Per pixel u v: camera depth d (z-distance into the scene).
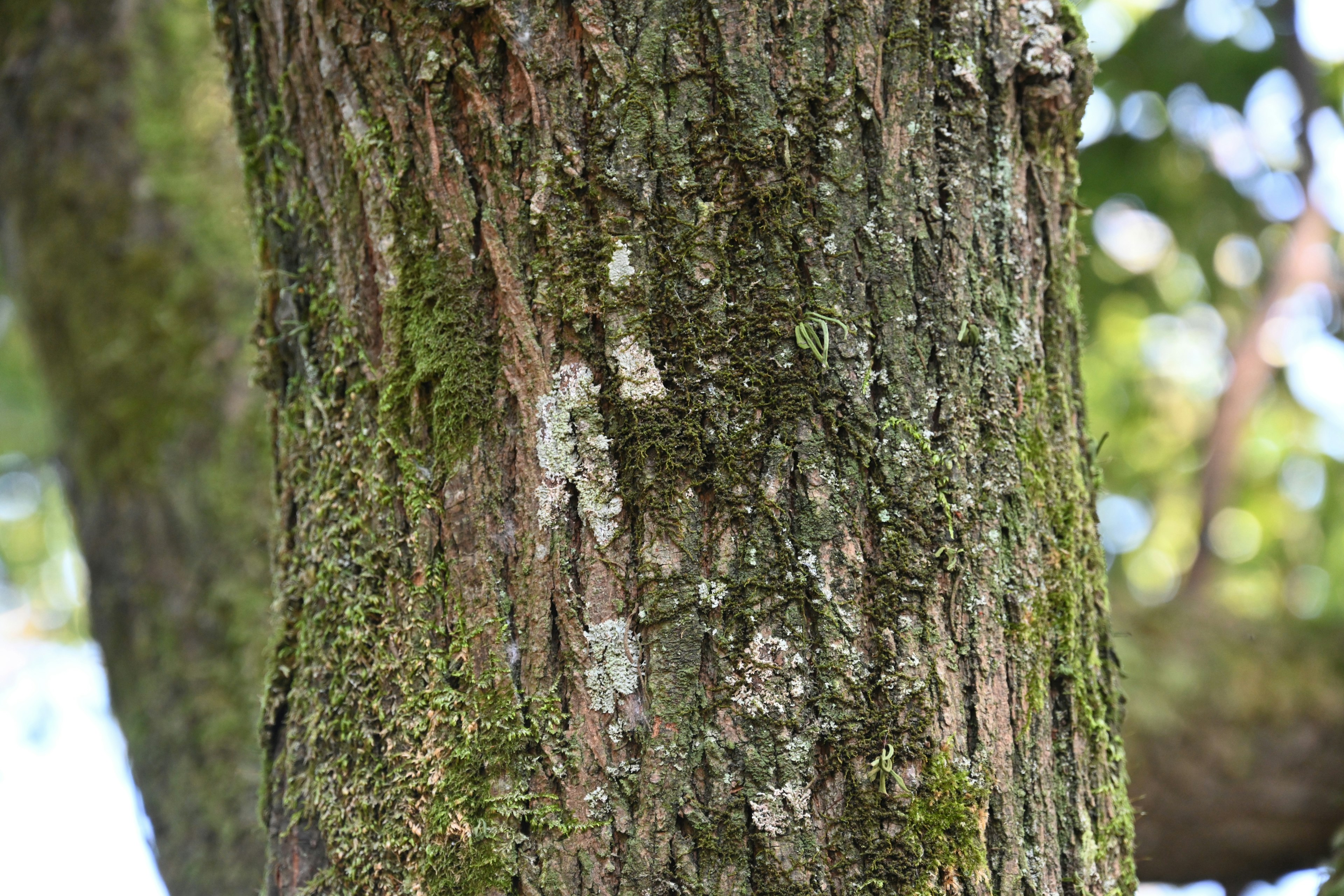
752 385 2.82
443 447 2.84
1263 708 4.35
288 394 2.92
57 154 4.05
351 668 2.86
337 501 2.88
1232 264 5.98
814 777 2.80
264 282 2.93
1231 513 6.61
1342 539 6.15
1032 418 2.87
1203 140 5.23
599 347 2.82
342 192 2.88
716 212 2.82
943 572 2.83
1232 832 4.48
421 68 2.84
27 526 7.14
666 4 2.83
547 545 2.82
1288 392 6.41
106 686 3.90
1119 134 5.21
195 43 4.18
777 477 2.81
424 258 2.85
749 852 2.80
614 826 2.80
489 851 2.81
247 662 3.60
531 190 2.83
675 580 2.81
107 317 3.96
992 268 2.86
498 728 2.82
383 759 2.85
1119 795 2.90
